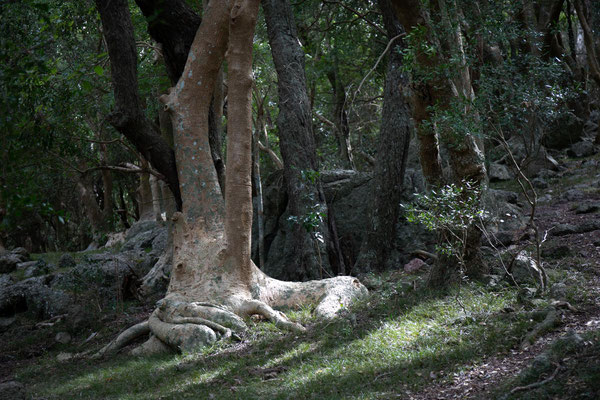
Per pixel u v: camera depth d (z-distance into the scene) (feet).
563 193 50.65
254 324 30.45
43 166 38.91
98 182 99.35
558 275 28.14
